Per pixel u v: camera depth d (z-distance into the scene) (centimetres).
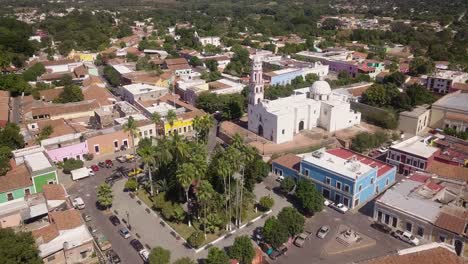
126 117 14338
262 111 13512
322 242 8512
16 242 6688
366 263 6894
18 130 12644
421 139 12738
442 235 8200
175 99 17000
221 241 8562
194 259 7969
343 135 13888
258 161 10694
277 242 8044
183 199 10038
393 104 15538
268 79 19650
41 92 17062
